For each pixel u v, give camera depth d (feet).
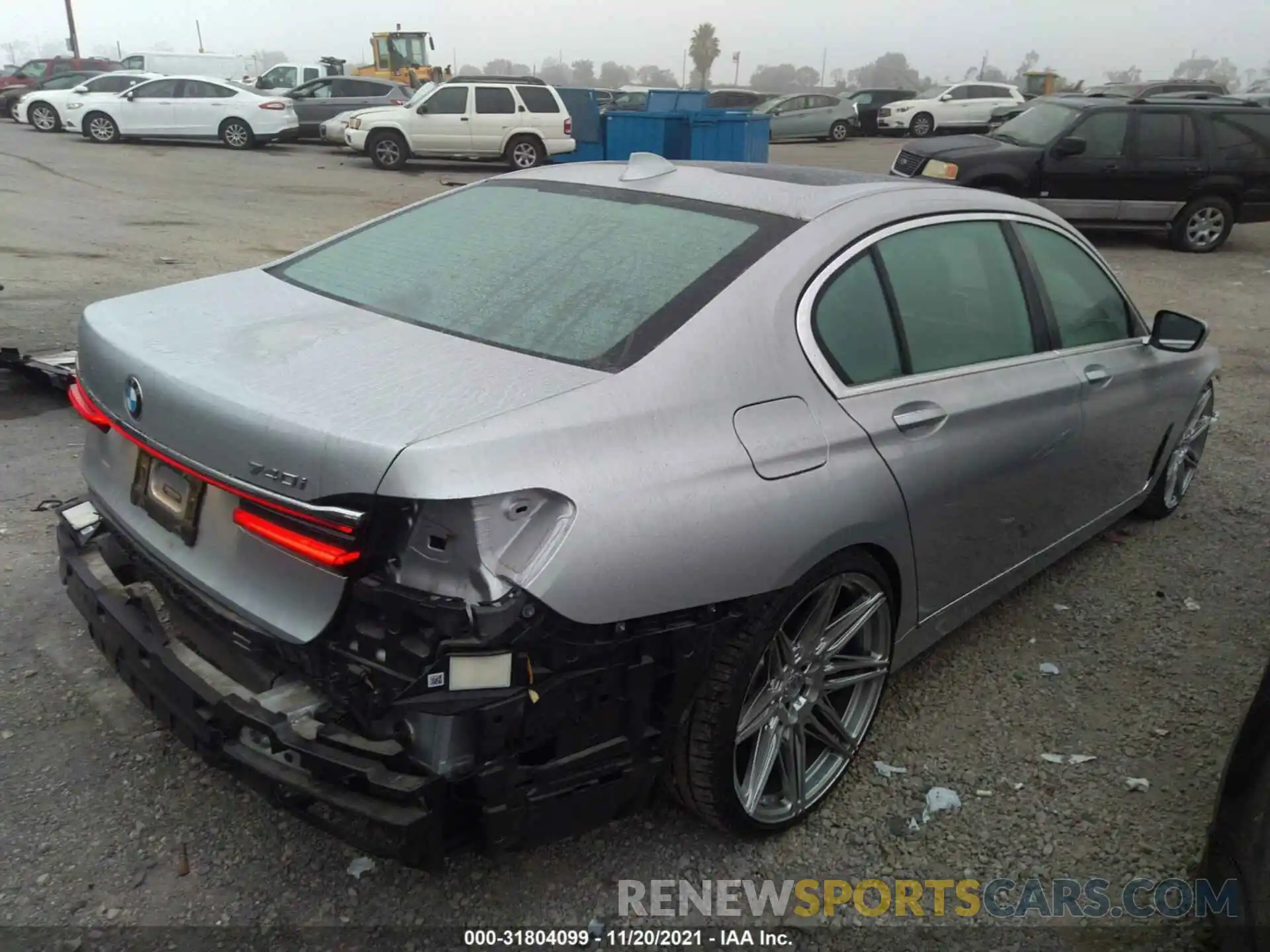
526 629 6.58
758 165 11.55
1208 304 34.14
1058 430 11.71
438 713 6.53
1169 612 13.89
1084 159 42.50
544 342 8.15
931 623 10.69
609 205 10.15
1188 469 16.99
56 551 13.30
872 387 9.26
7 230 36.01
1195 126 42.88
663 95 60.34
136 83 75.25
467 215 10.73
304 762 6.86
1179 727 11.30
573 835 7.54
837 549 8.55
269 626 7.14
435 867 6.85
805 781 9.41
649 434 7.39
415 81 125.18
